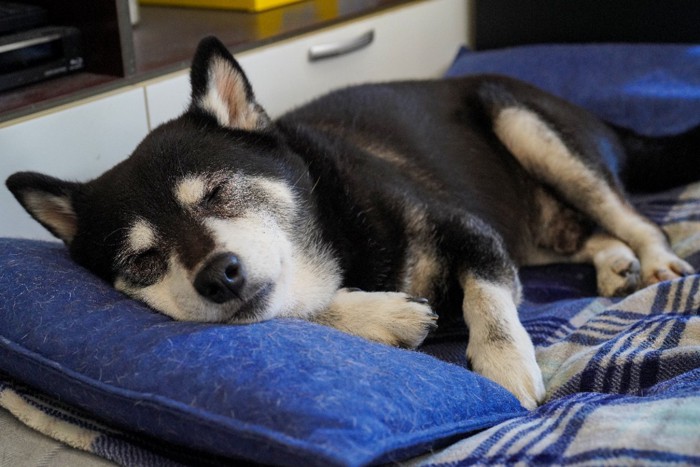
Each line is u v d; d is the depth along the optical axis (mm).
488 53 2846
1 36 1881
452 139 2094
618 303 1695
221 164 1517
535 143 2121
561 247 2191
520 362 1484
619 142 2281
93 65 2029
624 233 2053
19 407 1363
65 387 1296
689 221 2111
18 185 1556
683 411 1078
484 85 2238
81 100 1899
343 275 1686
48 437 1325
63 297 1409
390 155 1938
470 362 1541
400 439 1093
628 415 1120
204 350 1230
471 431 1249
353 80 2627
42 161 1827
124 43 1965
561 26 2930
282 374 1154
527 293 2002
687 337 1445
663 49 2623
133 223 1452
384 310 1549
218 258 1361
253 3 2639
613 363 1422
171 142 1532
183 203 1457
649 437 1037
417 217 1749
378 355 1281
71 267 1528
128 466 1234
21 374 1373
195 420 1135
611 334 1598
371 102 2074
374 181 1761
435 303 1781
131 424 1244
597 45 2719
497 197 2098
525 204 2197
